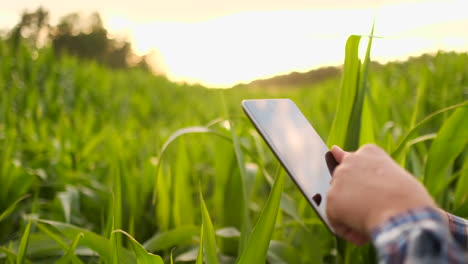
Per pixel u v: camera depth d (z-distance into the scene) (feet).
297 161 2.95
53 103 16.26
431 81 10.53
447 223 2.72
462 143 4.08
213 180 8.93
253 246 3.28
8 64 18.67
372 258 3.95
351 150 4.08
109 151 7.98
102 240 3.87
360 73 4.27
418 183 2.01
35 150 9.09
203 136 11.80
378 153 2.19
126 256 3.78
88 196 6.48
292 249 4.43
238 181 5.43
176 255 4.93
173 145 9.85
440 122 7.77
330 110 15.71
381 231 1.88
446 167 4.22
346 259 3.84
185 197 5.38
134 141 10.86
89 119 13.41
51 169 7.93
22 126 11.28
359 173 2.11
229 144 5.54
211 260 3.38
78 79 21.91
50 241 4.38
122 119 20.07
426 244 1.75
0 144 9.37
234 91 33.83
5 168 6.19
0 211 6.11
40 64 20.08
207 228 3.42
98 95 22.12
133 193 5.63
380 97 6.84
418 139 4.66
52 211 6.29
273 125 3.10
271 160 9.75
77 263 3.84
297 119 3.31
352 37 3.87
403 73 17.24
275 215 3.27
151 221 5.85
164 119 22.61
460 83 13.30
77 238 3.61
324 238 4.88
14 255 4.04
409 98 12.41
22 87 17.28
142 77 33.30
